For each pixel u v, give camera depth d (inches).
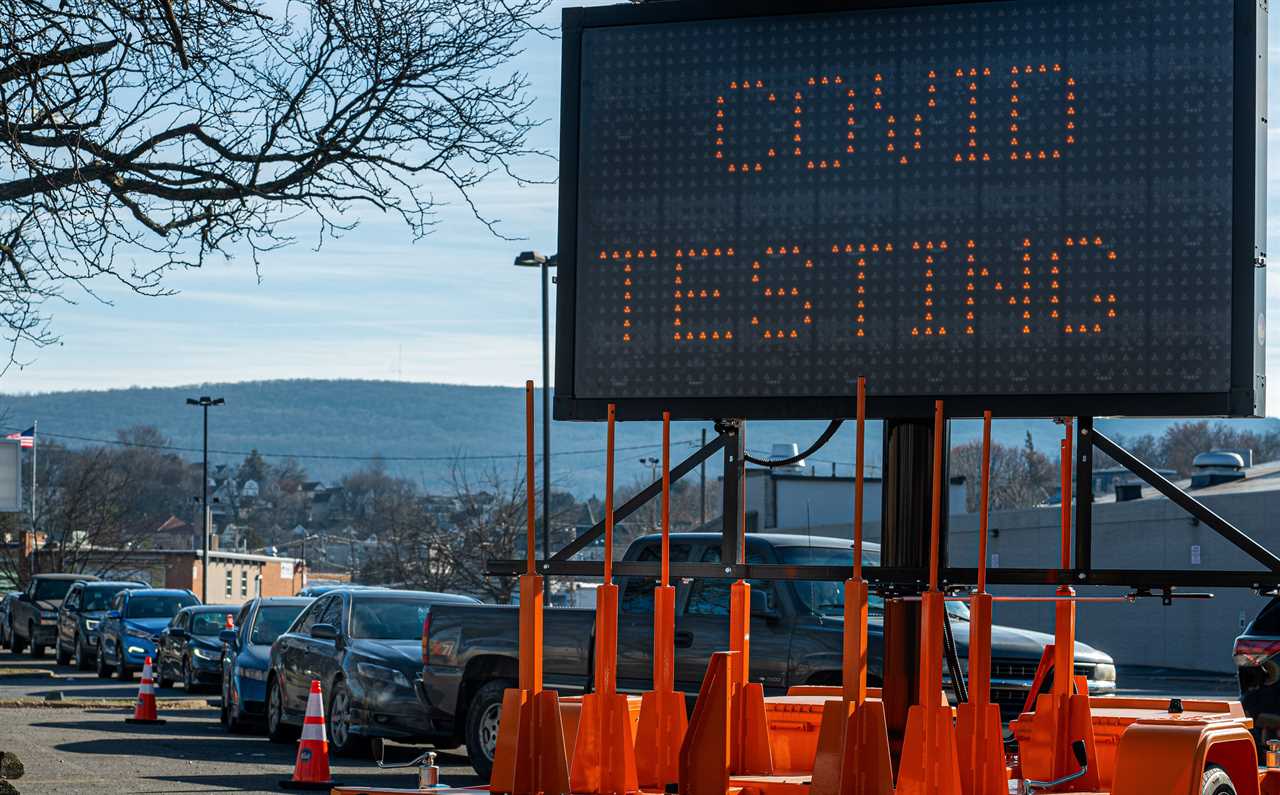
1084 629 2736.2
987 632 407.8
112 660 2084.2
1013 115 452.8
